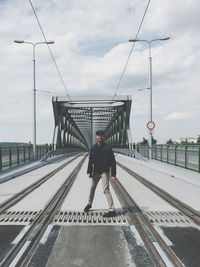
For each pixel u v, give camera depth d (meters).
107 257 3.09
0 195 6.73
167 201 6.03
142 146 21.47
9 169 12.22
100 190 7.45
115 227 4.16
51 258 3.05
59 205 5.62
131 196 6.61
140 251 3.26
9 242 3.51
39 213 4.93
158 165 13.93
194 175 9.76
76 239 3.64
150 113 18.36
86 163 17.88
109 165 4.95
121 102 33.72
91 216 4.77
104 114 55.88
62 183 8.80
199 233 3.90
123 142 36.91
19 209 5.27
